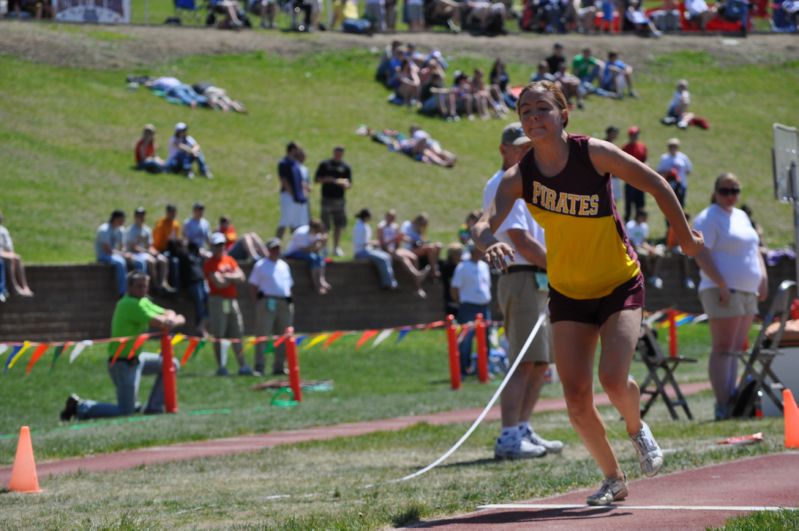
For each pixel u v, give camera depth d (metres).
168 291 49.75
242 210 65.94
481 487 15.47
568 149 12.49
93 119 75.69
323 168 59.94
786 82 112.12
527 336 19.88
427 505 13.74
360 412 33.16
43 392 39.94
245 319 53.50
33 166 65.75
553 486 15.16
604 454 13.45
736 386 27.83
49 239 56.72
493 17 109.12
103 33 92.19
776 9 125.75
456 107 90.69
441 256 63.31
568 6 113.56
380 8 105.25
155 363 35.41
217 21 103.81
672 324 46.88
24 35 86.69
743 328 26.66
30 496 17.59
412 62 91.75
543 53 106.00
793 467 16.20
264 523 12.88
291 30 102.00
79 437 27.77
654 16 120.19
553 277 13.02
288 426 29.89
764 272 26.88
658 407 31.70
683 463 17.06
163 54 91.00
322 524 12.42
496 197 12.95
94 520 14.28
